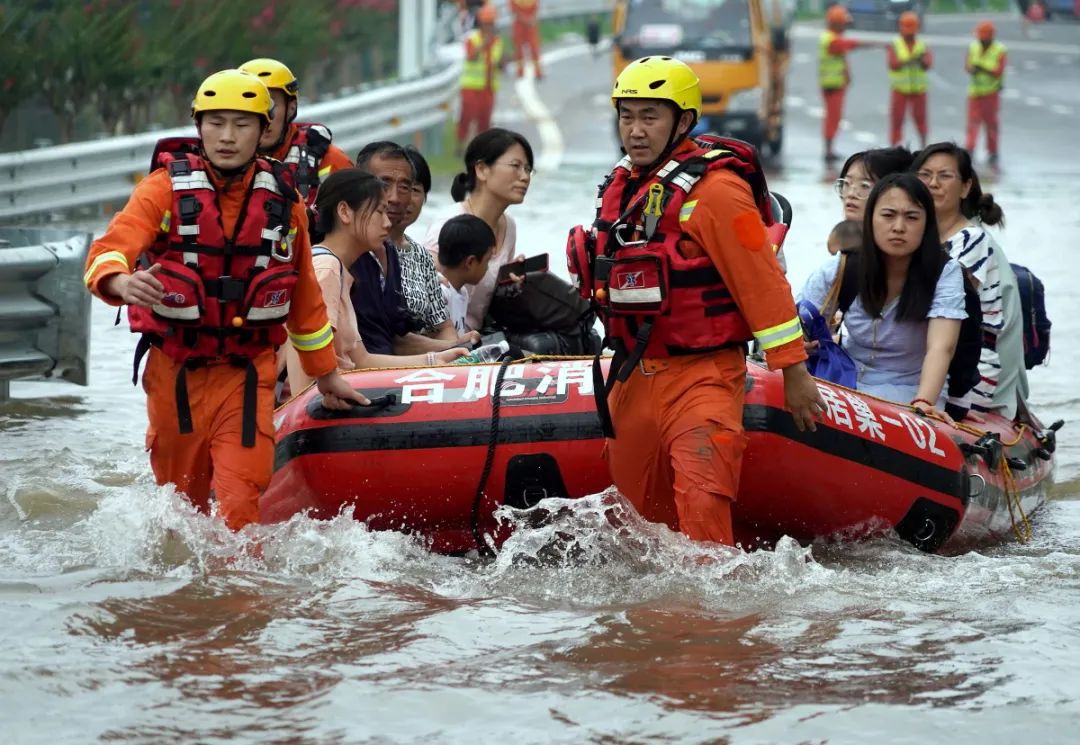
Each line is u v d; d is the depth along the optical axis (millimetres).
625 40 59781
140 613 11375
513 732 9250
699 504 12453
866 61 106562
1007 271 16406
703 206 12141
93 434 18531
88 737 9094
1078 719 9562
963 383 15891
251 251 12523
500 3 95375
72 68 38438
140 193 12375
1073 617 11773
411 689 9914
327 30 50406
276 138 16922
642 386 12742
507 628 11242
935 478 14391
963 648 10898
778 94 61938
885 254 15523
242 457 12828
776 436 13523
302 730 9258
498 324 17750
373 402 13805
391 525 14164
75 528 13984
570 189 48375
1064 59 107812
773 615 11664
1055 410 21328
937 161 16438
